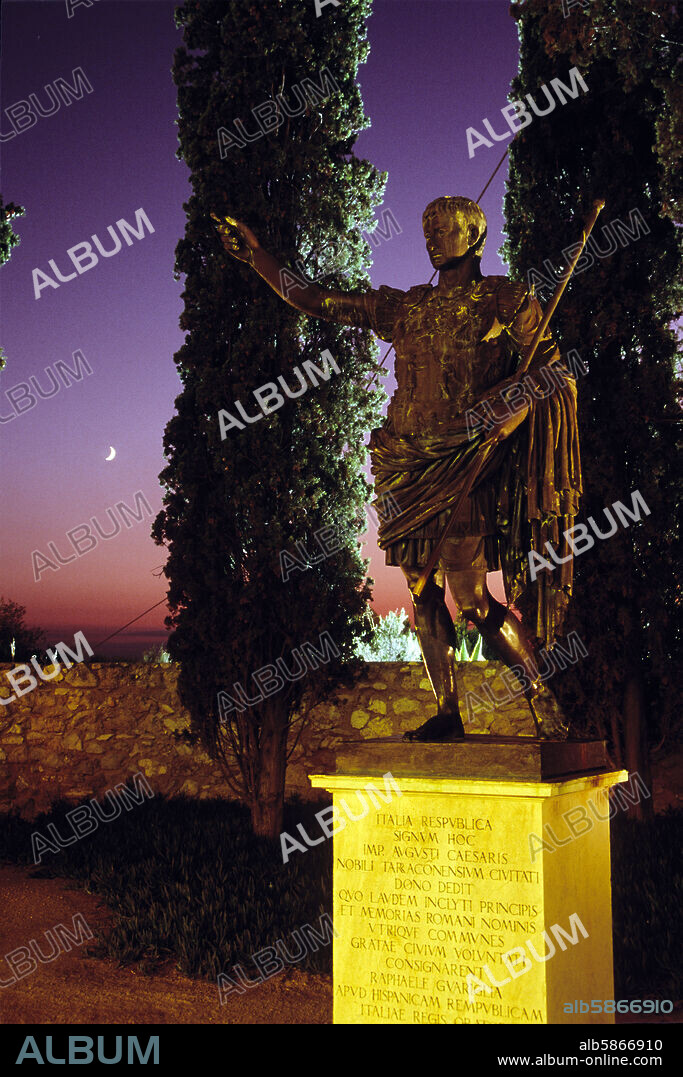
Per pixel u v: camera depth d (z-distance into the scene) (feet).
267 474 30.73
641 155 31.48
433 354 13.84
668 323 31.42
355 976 12.82
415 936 12.50
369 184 33.58
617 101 31.35
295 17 31.71
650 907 22.21
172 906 23.68
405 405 14.01
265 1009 18.95
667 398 30.45
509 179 33.60
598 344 31.12
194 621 31.14
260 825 30.63
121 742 36.40
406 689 33.65
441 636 14.01
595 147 32.45
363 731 33.94
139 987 20.22
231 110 32.22
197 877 25.91
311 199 32.40
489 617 13.79
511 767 12.14
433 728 13.32
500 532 13.93
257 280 31.50
